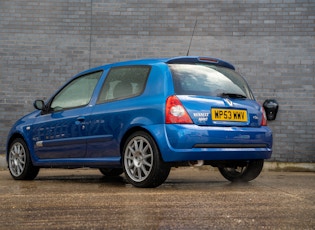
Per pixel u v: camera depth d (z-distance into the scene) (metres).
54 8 10.95
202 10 10.77
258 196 5.11
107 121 6.34
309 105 10.54
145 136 5.85
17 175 7.58
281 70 10.62
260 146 6.28
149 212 4.16
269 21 10.67
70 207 4.42
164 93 5.80
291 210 4.25
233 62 10.72
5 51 10.93
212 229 3.51
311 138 10.52
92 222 3.75
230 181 7.10
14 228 3.55
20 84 10.90
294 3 10.62
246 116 6.21
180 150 5.61
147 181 5.82
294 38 10.61
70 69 10.91
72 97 7.14
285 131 10.57
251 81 10.67
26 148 7.51
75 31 10.91
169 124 5.66
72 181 7.25
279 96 10.61
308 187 6.15
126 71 6.50
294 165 10.29
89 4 10.91
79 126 6.74
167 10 10.82
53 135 7.14
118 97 6.40
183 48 10.79
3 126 10.84
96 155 6.52
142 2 10.85
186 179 7.64
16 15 10.95
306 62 10.57
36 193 5.42
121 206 4.46
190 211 4.20
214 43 10.74
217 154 5.83
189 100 5.80
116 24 10.88
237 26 10.71
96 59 10.89
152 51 10.83
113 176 8.38
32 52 10.91
